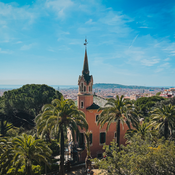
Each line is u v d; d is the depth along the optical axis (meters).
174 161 14.07
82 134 33.06
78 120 25.34
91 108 33.09
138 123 26.75
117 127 26.88
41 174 24.83
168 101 54.00
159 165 13.75
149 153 14.62
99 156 34.09
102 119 28.17
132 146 18.23
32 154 20.50
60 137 24.16
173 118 30.00
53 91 46.88
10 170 22.95
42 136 21.86
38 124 23.50
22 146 20.28
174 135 33.84
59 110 23.80
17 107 41.88
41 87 45.59
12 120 47.94
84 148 31.78
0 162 20.44
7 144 22.27
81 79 33.31
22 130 45.56
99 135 34.09
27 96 42.03
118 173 15.80
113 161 16.17
